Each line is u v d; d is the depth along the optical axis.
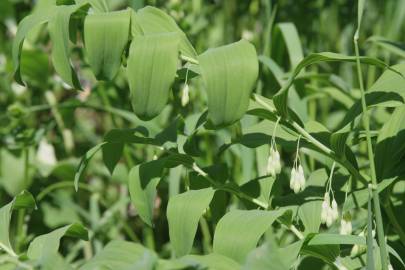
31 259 0.70
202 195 0.75
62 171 1.29
